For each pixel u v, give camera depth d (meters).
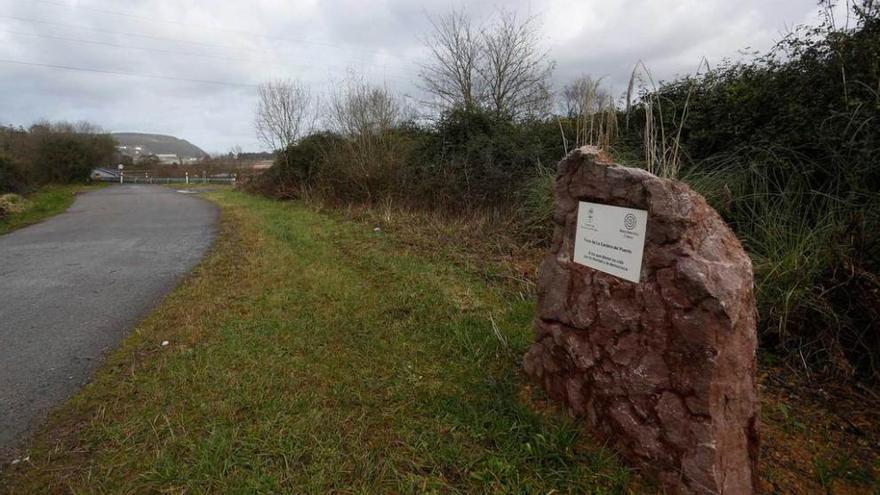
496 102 18.28
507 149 8.58
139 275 5.66
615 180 2.06
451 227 7.30
